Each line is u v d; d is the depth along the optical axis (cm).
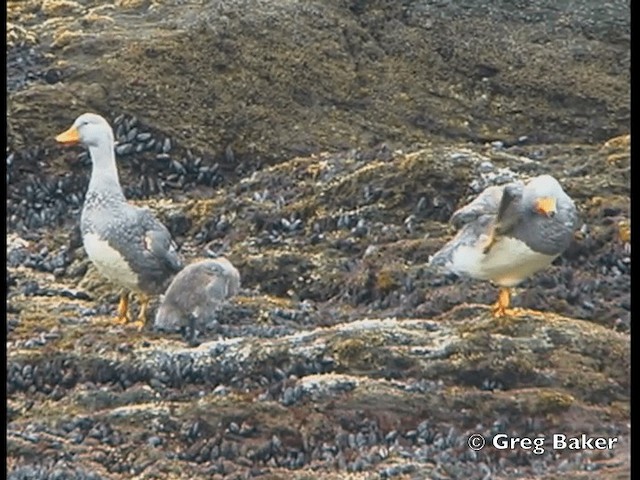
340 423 1805
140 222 2055
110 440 1784
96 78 2861
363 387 1839
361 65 3050
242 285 2250
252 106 2894
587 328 1975
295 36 3033
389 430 1806
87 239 2066
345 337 1927
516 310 2025
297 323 2106
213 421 1797
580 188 2386
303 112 2922
